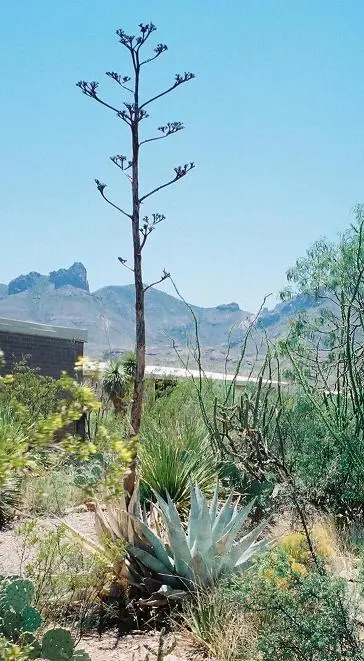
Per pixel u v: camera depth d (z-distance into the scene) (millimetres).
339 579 5543
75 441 5020
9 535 9656
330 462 10352
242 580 6078
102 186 8250
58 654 5305
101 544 7969
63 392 16906
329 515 9750
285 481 9102
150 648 6027
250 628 6211
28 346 20984
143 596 7465
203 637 6465
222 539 7527
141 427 12211
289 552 7379
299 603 5449
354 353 10539
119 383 20766
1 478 4547
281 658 5242
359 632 5551
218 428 12586
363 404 10305
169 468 10766
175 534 7527
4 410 11453
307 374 11578
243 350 12773
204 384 14250
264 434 11234
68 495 11680
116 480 5254
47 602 6844
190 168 8195
